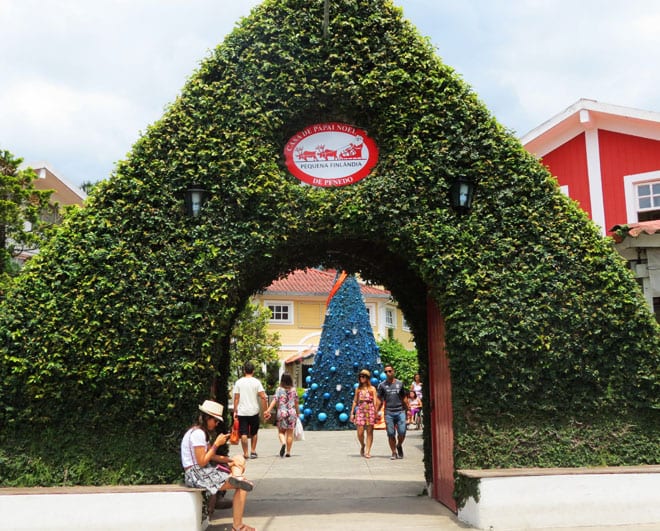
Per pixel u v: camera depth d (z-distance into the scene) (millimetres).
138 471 6637
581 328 7008
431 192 7219
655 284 8906
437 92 7441
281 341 30531
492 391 6973
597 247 7172
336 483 9695
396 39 7512
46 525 6117
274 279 8945
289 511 7617
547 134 14469
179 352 6758
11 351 6586
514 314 6973
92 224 6883
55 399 6629
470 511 6652
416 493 8797
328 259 9117
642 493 6562
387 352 25297
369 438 12898
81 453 6645
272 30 7395
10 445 6609
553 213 7254
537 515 6438
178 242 6957
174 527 6188
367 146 7480
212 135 7230
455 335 7047
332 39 7469
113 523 6152
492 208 7242
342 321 20672
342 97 7391
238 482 6438
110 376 6633
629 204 13484
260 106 7262
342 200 7160
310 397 20453
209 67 7340
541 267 7070
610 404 7004
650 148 13461
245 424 11523
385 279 9375
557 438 6961
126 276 6812
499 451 6914
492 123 7422
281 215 7066
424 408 8883
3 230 14711
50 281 6746
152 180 7051
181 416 6785
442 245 7113
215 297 6828
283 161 7465
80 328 6648
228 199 7105
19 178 15000
